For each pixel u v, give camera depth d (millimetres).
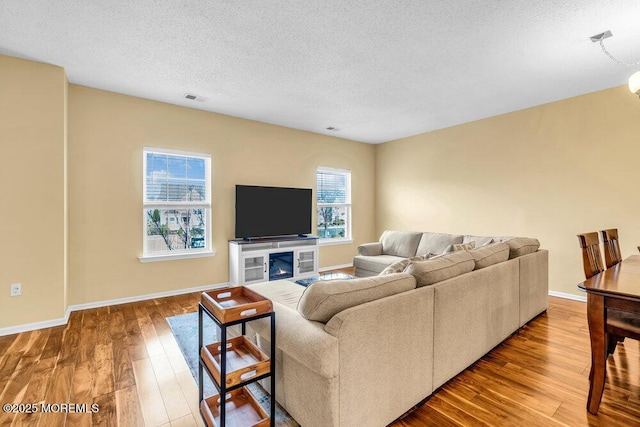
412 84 3324
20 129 2738
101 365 2170
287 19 2176
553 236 3887
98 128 3424
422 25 2240
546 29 2285
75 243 3297
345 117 4512
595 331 1636
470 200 4762
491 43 2490
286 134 5031
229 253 4383
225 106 4020
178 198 4039
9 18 2160
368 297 1546
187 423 1605
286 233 4938
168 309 3357
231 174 4422
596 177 3549
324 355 1259
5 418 1626
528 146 4098
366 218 6254
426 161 5398
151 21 2201
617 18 2146
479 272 2168
